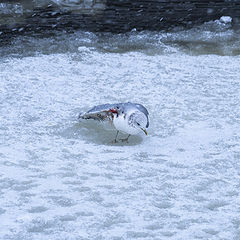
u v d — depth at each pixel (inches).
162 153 1088.2
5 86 1508.4
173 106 1409.9
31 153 1051.9
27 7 2276.1
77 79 1630.2
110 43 2076.8
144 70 1759.4
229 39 2213.3
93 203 810.2
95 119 1196.5
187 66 1834.4
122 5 2348.7
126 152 1085.8
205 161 1035.3
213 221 756.6
